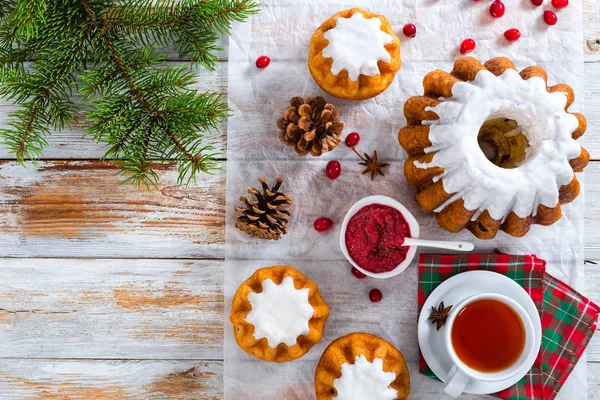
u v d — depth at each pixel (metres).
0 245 1.10
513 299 1.04
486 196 0.99
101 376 1.10
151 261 1.10
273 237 1.06
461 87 0.98
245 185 1.09
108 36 1.01
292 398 1.08
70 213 1.10
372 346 1.04
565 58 1.09
